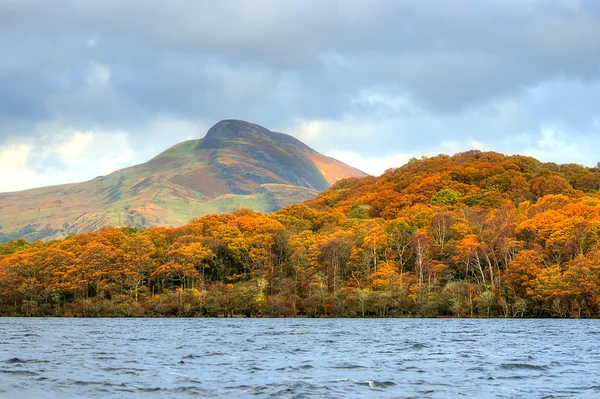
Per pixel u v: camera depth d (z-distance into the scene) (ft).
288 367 165.58
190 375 149.28
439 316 507.30
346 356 195.21
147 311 548.72
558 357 193.67
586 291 449.48
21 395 120.57
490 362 179.42
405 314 514.27
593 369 164.04
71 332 315.37
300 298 547.49
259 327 366.22
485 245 535.19
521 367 167.22
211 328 355.56
